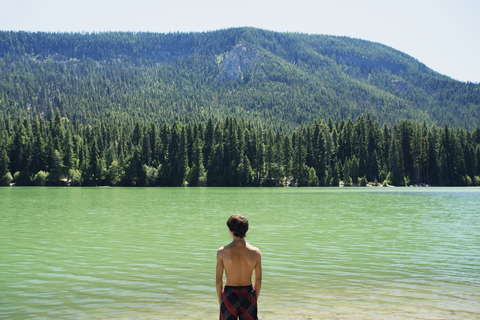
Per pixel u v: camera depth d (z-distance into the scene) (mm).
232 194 80375
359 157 141750
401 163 141750
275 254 17594
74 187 124062
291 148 139625
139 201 56562
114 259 16469
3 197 65875
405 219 32344
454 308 10430
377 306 10594
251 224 28891
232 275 7301
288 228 26562
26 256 17062
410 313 10055
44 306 10570
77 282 12930
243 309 7215
